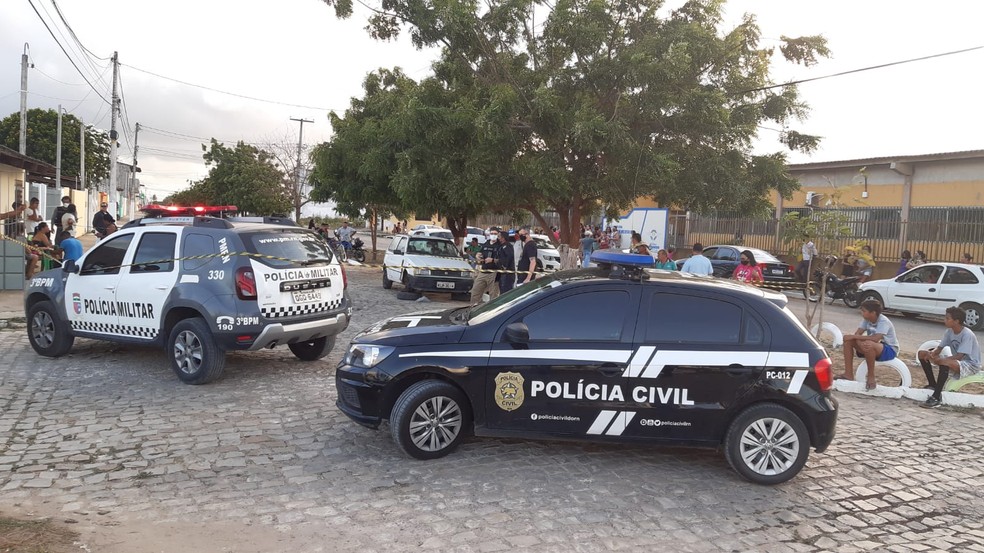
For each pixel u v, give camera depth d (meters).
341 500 4.60
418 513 4.43
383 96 19.69
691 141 12.06
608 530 4.31
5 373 7.56
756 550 4.16
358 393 5.36
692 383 5.14
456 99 13.14
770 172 12.54
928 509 4.93
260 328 7.04
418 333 5.43
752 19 12.57
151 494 4.60
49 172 21.05
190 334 7.20
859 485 5.32
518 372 5.23
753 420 5.12
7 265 13.02
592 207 14.81
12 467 4.96
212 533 4.06
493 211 15.92
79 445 5.45
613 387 5.18
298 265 7.46
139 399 6.74
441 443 5.38
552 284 5.55
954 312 7.98
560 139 11.68
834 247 10.70
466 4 12.25
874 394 8.23
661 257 13.09
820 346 5.29
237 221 8.06
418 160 12.96
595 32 11.66
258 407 6.60
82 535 3.94
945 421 7.26
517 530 4.25
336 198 26.30
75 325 8.04
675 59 10.96
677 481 5.20
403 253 16.06
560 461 5.48
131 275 7.56
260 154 44.25
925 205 20.50
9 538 3.81
